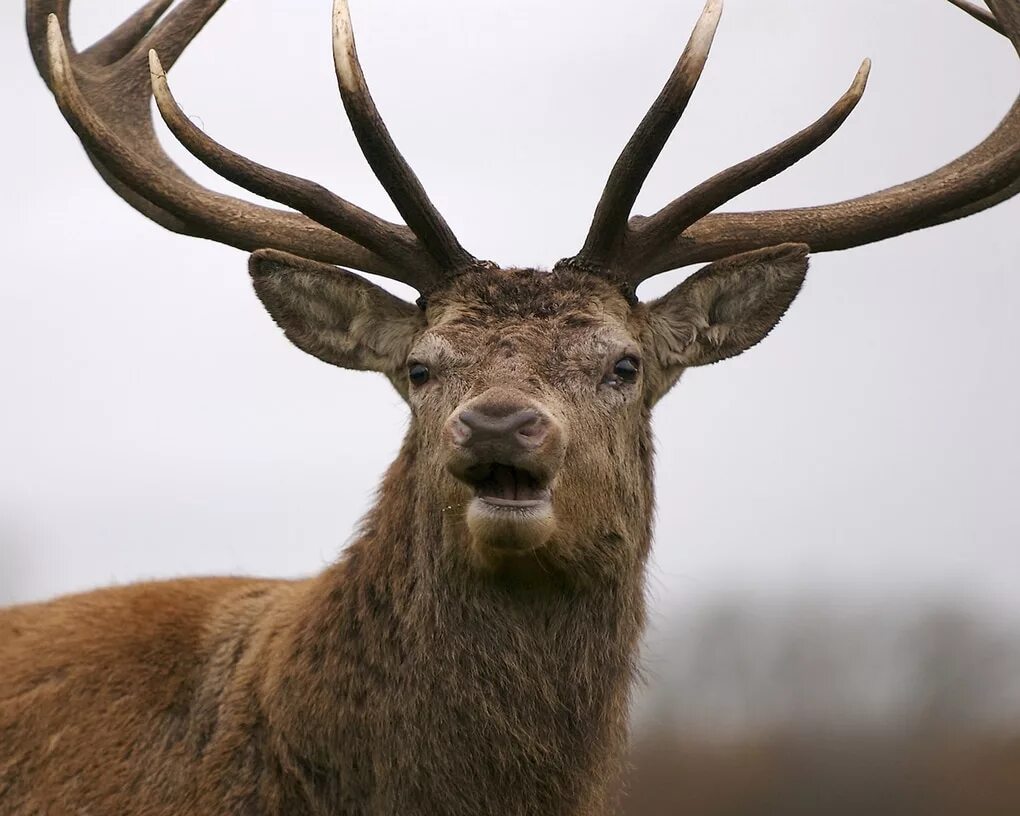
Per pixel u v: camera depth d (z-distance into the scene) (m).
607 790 26.02
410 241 27.70
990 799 60.75
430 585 24.80
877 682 70.12
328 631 24.88
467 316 26.08
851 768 62.56
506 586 24.80
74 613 27.53
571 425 24.72
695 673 68.56
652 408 27.77
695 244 29.69
